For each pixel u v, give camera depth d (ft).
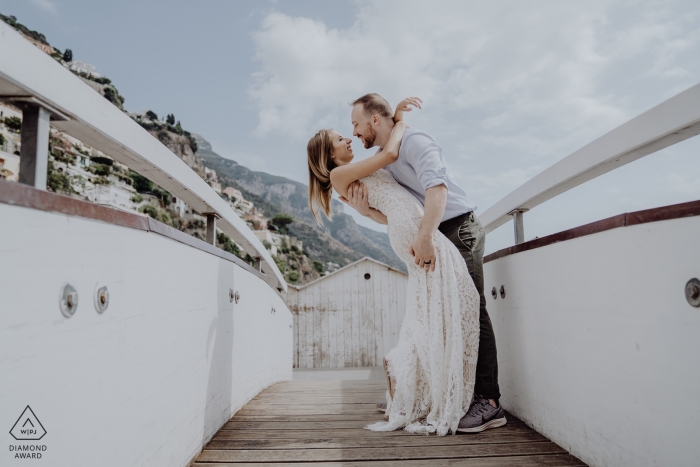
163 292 4.16
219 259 6.39
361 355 42.01
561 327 4.93
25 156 2.86
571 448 4.75
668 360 3.19
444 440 5.40
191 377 4.98
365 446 5.25
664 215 3.22
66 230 2.48
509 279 6.50
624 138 4.55
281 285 18.06
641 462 3.51
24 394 2.07
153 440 3.80
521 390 6.08
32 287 2.16
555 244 5.04
